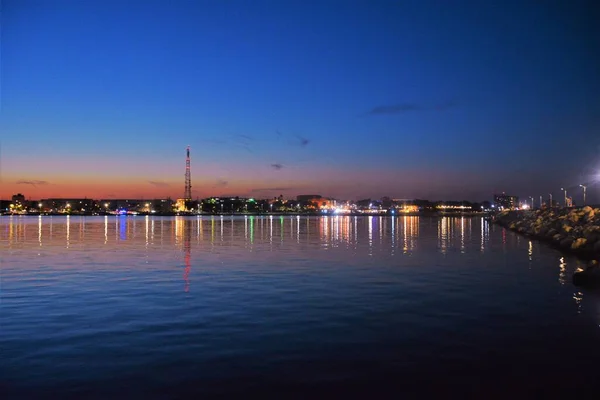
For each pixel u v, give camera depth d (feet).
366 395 28.27
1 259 102.94
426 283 68.08
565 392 28.76
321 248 132.87
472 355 35.09
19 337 40.06
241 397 27.91
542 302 53.98
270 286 65.82
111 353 35.65
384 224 388.78
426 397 28.09
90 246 142.00
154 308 51.29
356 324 44.14
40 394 28.25
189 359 34.27
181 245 145.89
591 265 69.10
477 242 155.63
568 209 225.76
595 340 38.78
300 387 29.32
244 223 435.12
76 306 52.47
